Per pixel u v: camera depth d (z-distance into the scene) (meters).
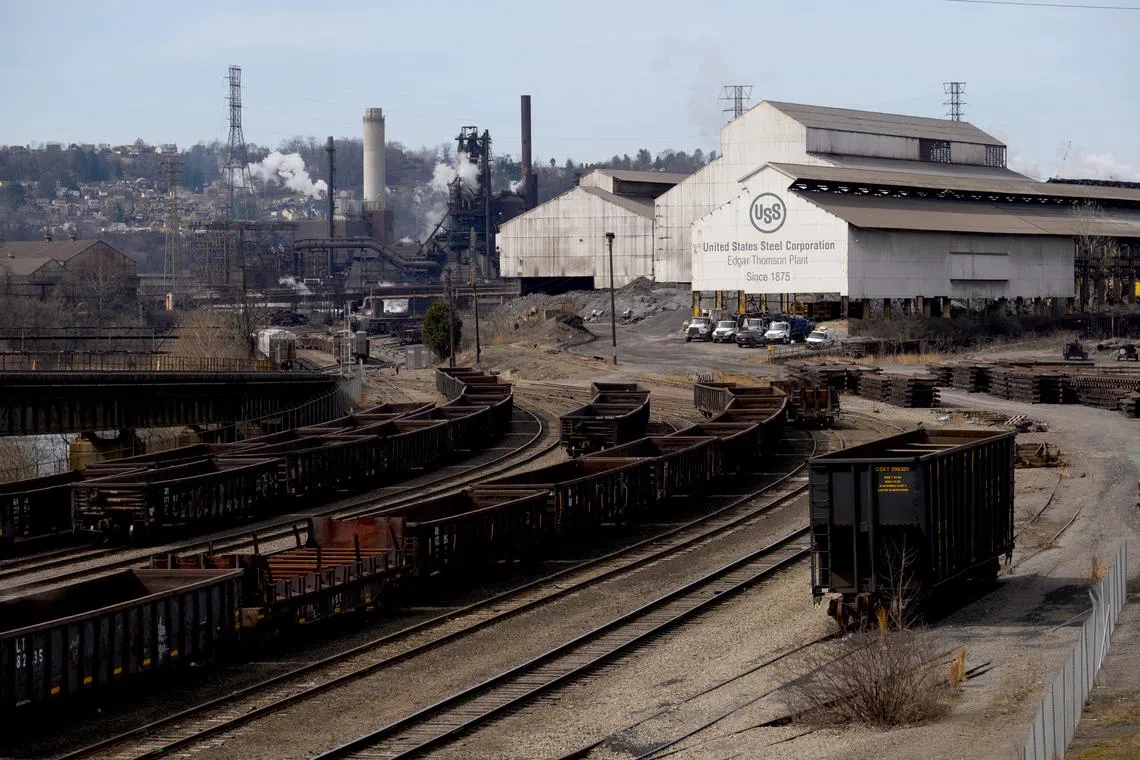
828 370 87.06
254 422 79.88
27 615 24.44
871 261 114.75
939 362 101.38
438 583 32.66
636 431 63.50
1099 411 70.25
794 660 24.91
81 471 46.09
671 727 21.48
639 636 27.31
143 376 69.69
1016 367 85.38
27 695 21.80
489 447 66.12
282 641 27.45
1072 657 19.62
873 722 20.86
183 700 23.94
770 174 118.88
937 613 28.03
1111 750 18.16
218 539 41.44
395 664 25.92
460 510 36.59
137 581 26.56
